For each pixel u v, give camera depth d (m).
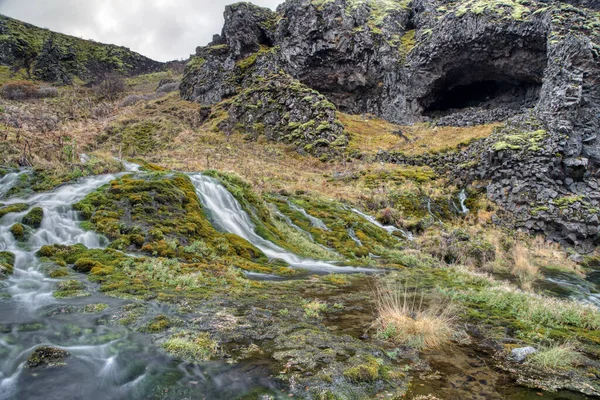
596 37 30.25
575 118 26.81
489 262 16.67
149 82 81.00
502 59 37.38
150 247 9.62
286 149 36.16
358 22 45.84
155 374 4.15
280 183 23.94
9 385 3.76
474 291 9.69
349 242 16.70
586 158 25.12
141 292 6.91
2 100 45.31
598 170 25.19
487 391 4.31
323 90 47.09
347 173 29.27
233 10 51.91
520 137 26.48
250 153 34.00
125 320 5.52
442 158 30.75
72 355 4.41
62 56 77.19
